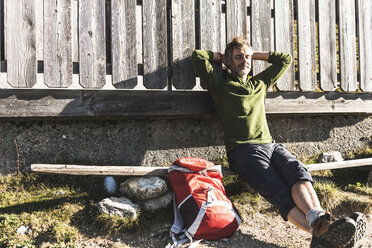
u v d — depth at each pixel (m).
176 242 2.59
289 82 3.85
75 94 3.21
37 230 2.66
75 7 3.90
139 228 2.75
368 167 3.86
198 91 3.57
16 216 2.76
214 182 2.85
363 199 3.37
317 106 4.01
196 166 2.83
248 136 3.06
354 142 4.40
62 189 3.18
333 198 3.26
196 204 2.65
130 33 3.37
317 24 4.00
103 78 3.27
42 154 3.32
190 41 3.55
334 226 2.05
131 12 3.37
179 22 3.51
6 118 3.19
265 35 3.78
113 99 3.32
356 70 4.11
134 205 2.89
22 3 3.03
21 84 3.03
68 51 3.17
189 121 3.76
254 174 2.82
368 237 2.79
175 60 3.49
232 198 3.28
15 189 3.14
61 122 3.37
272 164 2.89
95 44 3.24
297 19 3.88
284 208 2.55
